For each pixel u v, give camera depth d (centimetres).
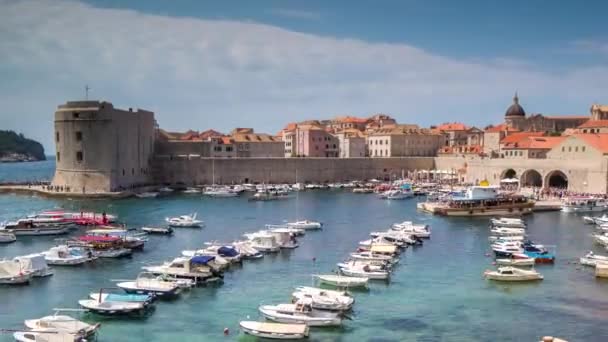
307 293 6019
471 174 19525
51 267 7506
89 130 16412
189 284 6575
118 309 5631
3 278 6631
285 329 5169
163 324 5478
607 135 16500
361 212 13512
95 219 10988
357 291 6569
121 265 7650
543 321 5606
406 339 5153
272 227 10912
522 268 7606
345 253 8556
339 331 5328
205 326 5431
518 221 11231
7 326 5328
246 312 5800
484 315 5766
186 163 19475
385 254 7994
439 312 5853
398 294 6444
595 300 6238
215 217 12556
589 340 5141
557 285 6806
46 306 5909
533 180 17512
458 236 10044
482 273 7362
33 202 15025
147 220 11881
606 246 8944
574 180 15712
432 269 7581
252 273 7325
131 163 17912
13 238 9356
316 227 10919
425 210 13600
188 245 9112
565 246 9088
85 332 5003
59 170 17000
